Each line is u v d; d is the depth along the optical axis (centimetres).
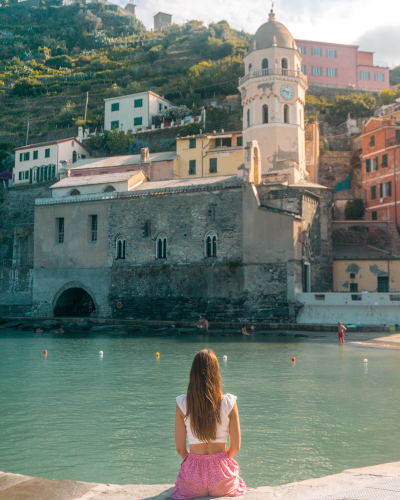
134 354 2992
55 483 662
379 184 6231
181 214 4959
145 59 15250
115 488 643
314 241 4909
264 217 4544
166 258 4994
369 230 5750
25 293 6119
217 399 592
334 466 1070
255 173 4941
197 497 576
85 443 1260
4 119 12494
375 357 2709
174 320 4800
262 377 2127
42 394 1844
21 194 8025
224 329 4347
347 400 1683
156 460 1136
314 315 4259
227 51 14300
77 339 3909
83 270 5372
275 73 5322
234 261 4656
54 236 5569
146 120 9175
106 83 13988
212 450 595
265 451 1173
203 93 10931
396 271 5006
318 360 2617
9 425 1429
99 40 19225
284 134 5344
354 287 5056
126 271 5144
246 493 578
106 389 1931
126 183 5625
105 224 5328
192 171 6750
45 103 13188
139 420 1472
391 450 1173
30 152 8538
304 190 4759
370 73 11031
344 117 8712
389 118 6681
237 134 6725
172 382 2072
